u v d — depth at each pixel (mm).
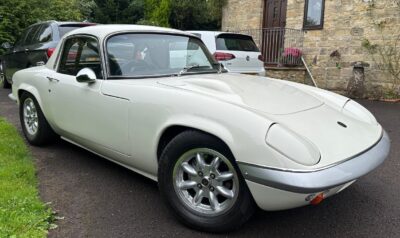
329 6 11070
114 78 3426
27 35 9211
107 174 3844
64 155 4410
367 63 10336
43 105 4344
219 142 2600
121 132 3258
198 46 4152
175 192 2861
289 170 2287
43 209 2977
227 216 2648
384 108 8250
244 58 8383
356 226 2883
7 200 3020
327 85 11383
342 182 2328
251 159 2396
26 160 4102
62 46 4207
